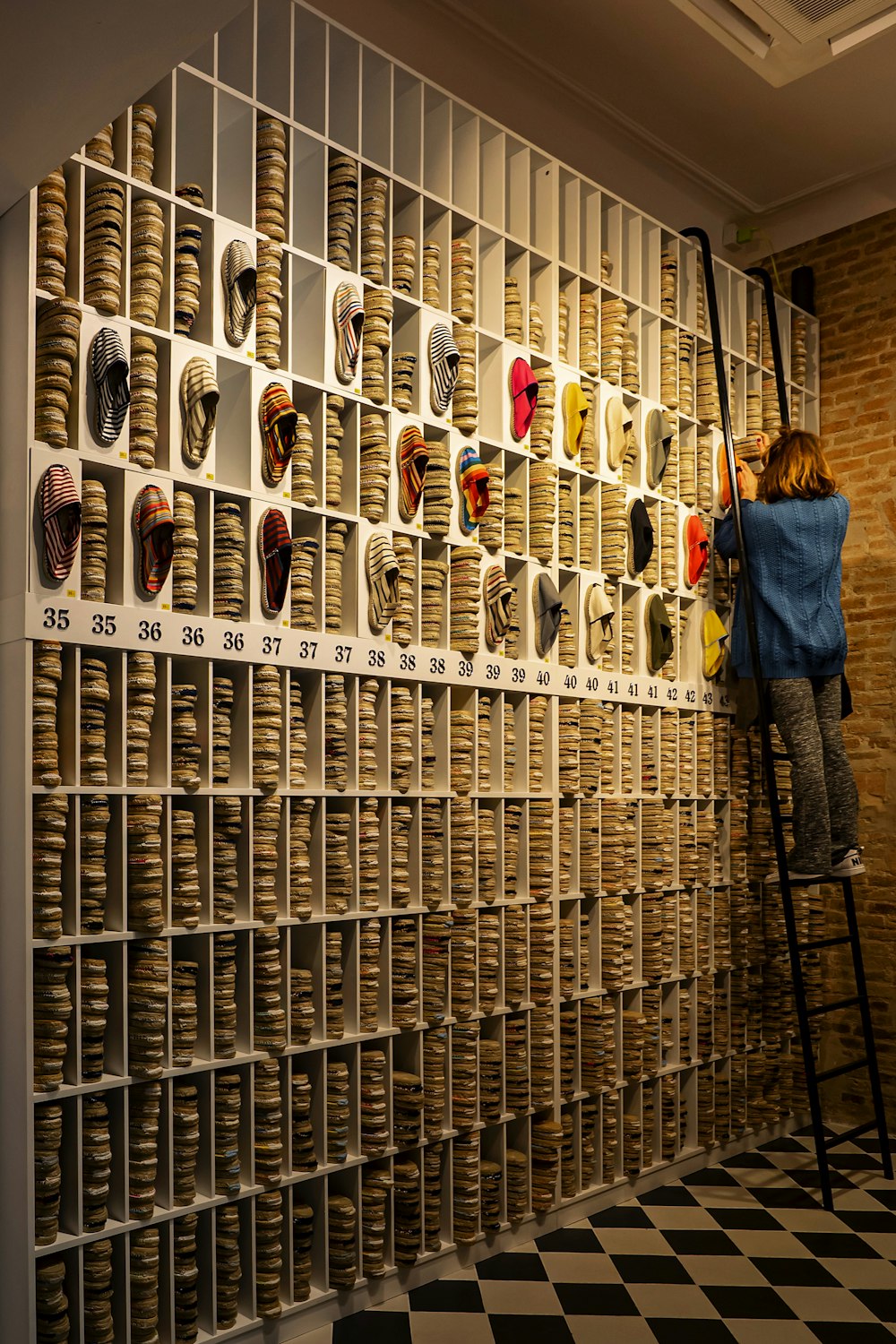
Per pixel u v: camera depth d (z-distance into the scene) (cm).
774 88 471
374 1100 326
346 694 335
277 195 318
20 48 189
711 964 460
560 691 399
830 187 545
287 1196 310
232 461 313
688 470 469
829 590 442
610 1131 409
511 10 426
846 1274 349
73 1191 262
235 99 310
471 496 364
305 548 321
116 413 274
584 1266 354
